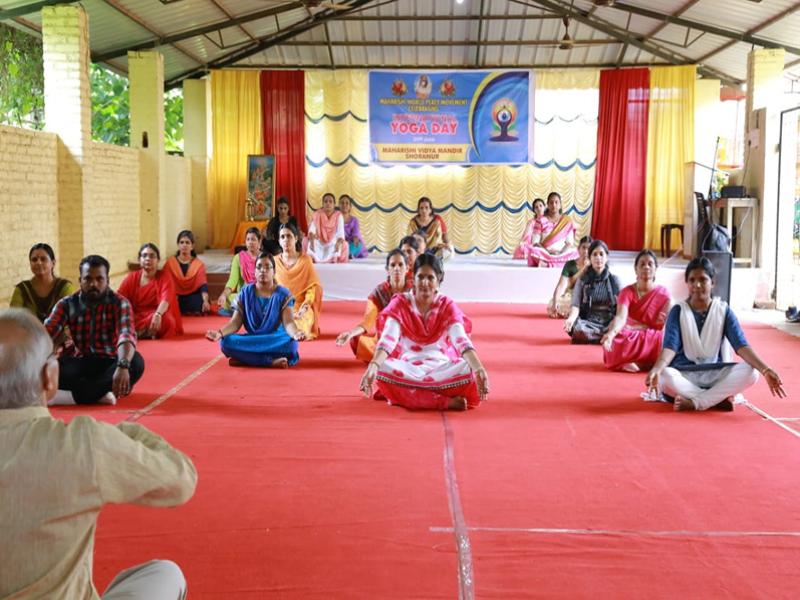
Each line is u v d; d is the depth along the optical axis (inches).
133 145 508.4
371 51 569.6
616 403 221.9
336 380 247.0
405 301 215.5
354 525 137.6
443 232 465.7
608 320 313.9
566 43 506.3
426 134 573.6
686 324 215.5
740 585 117.1
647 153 574.9
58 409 211.2
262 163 574.9
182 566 122.0
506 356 288.8
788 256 442.9
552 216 468.1
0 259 350.9
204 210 598.9
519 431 194.2
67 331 222.8
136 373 226.1
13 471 67.8
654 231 578.6
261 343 264.4
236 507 145.2
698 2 450.6
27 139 371.9
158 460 73.9
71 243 406.9
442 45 561.6
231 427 195.3
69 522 68.9
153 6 442.3
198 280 379.2
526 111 569.9
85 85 403.9
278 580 117.9
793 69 519.5
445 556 126.0
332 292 448.8
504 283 445.1
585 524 138.5
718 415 209.5
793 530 136.6
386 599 112.7
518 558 125.3
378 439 186.7
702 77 580.7
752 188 459.8
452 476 162.2
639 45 541.3
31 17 421.4
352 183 585.6
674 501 149.4
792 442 186.1
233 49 563.5
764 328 357.7
